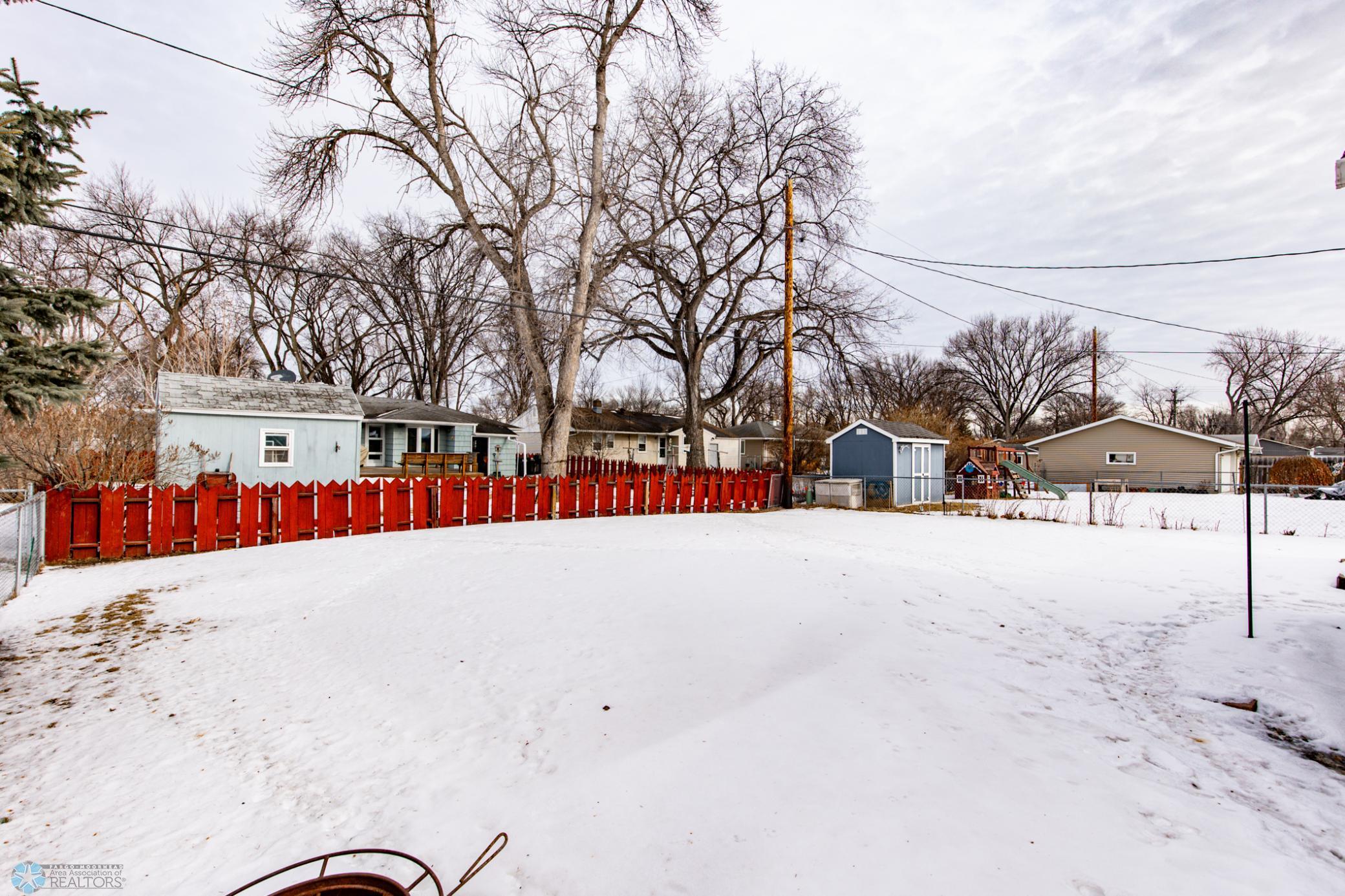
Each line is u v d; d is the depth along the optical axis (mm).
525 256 20906
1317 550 10969
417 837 2916
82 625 6488
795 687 4395
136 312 29188
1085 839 2713
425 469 25516
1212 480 30438
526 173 20500
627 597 6848
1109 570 8852
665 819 2934
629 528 13695
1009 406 54594
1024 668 4895
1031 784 3166
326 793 3332
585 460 27156
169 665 5305
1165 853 2625
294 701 4547
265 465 17688
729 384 29312
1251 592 5648
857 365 26234
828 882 2461
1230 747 3682
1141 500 25156
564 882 2551
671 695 4340
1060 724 3916
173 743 3924
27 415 5387
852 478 22703
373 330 37688
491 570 8500
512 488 15320
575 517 16453
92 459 12352
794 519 16312
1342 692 4336
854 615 6199
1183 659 5129
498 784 3342
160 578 8703
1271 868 2535
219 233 30812
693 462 28219
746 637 5480
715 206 25984
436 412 27781
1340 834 2830
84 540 10188
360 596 7363
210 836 2965
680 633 5625
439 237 23062
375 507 13164
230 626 6410
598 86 20828
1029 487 28875
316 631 6145
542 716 4137
